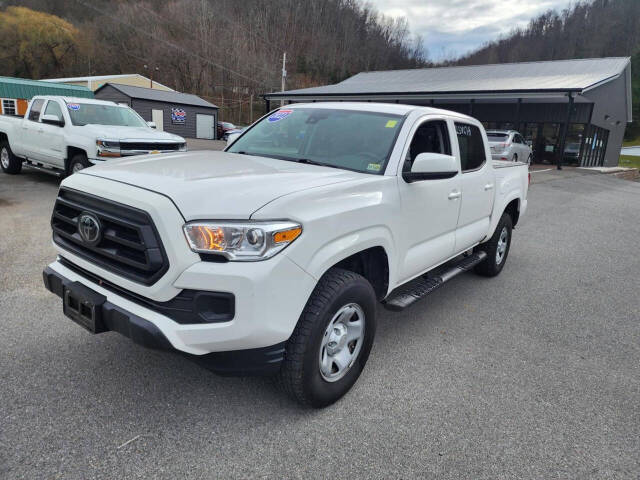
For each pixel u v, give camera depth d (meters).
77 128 9.23
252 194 2.47
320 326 2.63
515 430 2.81
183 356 2.43
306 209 2.53
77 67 63.81
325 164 3.47
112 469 2.30
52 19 61.56
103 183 2.69
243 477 2.30
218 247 2.28
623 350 4.01
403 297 3.63
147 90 37.06
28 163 10.81
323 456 2.48
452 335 4.11
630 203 13.49
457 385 3.28
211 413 2.78
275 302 2.37
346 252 2.77
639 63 74.81
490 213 5.13
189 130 37.91
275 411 2.83
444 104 28.20
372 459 2.48
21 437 2.48
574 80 22.22
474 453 2.58
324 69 78.06
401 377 3.34
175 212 2.33
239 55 68.06
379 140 3.52
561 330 4.36
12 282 4.59
